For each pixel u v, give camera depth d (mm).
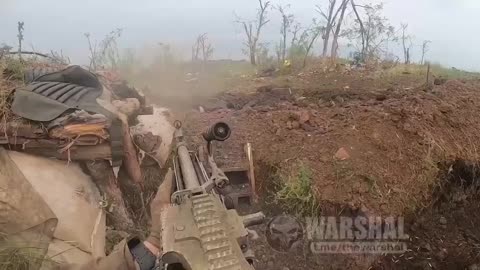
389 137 4828
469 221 4957
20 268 2713
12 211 2904
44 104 3482
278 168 4562
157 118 4379
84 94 3809
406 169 4621
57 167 3420
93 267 2986
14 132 3348
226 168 4480
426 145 4816
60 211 3160
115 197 3625
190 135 4871
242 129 5047
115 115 3582
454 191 4988
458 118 5312
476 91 6098
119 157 3531
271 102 6305
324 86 7023
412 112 5129
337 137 4816
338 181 4406
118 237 3512
